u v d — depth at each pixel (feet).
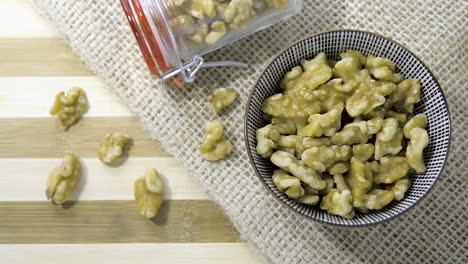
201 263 1.36
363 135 1.18
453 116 1.32
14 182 1.40
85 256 1.37
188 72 1.34
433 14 1.34
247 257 1.35
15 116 1.41
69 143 1.40
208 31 1.24
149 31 1.23
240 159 1.34
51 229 1.38
